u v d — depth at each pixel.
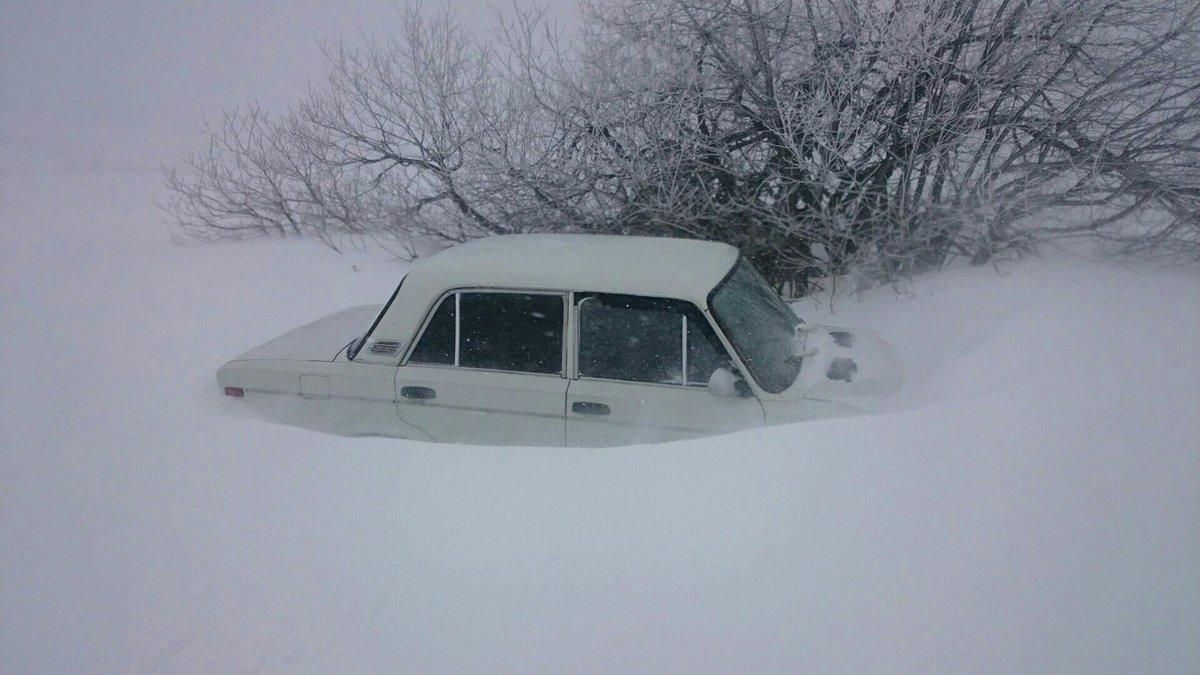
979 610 2.84
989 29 6.45
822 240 6.80
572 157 7.30
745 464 3.69
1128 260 6.19
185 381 5.52
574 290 4.70
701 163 6.98
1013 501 3.32
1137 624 2.75
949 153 6.45
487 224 7.82
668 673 2.69
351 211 8.61
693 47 7.11
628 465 3.78
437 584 3.09
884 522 3.25
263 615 2.99
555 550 3.23
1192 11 6.02
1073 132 6.33
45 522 3.55
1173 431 3.74
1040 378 4.45
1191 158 6.15
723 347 4.52
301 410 4.98
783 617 2.87
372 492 3.68
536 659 2.76
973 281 6.26
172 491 3.77
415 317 4.88
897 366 4.96
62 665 2.80
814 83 6.81
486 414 4.73
